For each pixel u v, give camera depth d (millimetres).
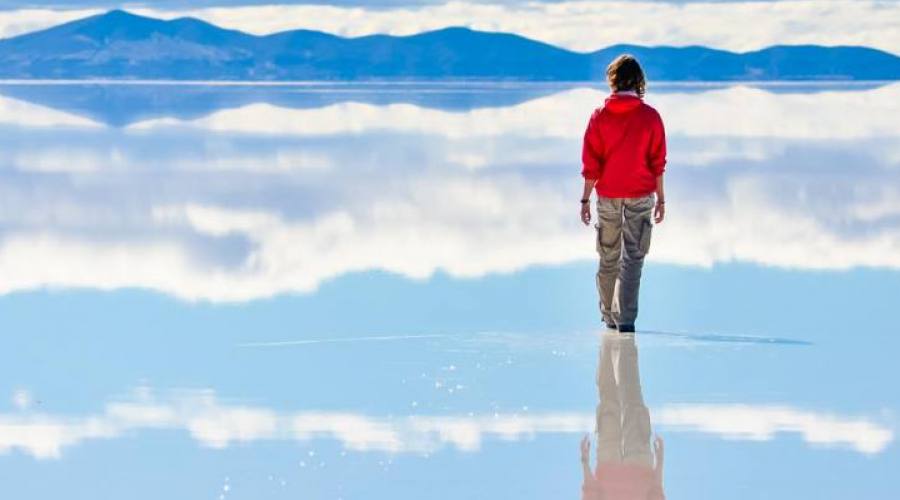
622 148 14062
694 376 12055
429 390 11625
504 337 13844
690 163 32625
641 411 10859
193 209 24062
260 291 16578
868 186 27516
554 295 16234
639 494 8789
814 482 8992
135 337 13875
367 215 23266
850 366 12414
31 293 16297
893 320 14617
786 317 14836
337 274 17688
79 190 26984
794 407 10945
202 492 8898
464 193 26469
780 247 19781
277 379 12070
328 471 9328
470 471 9297
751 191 26609
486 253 19375
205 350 13242
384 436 10195
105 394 11539
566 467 9375
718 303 15648
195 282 17078
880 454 9625
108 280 17234
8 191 26688
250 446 9961
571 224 22188
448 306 15570
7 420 10711
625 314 14094
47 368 12523
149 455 9742
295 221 22516
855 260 18594
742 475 9156
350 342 13578
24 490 8977
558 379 11984
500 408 11008
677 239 20531
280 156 35031
